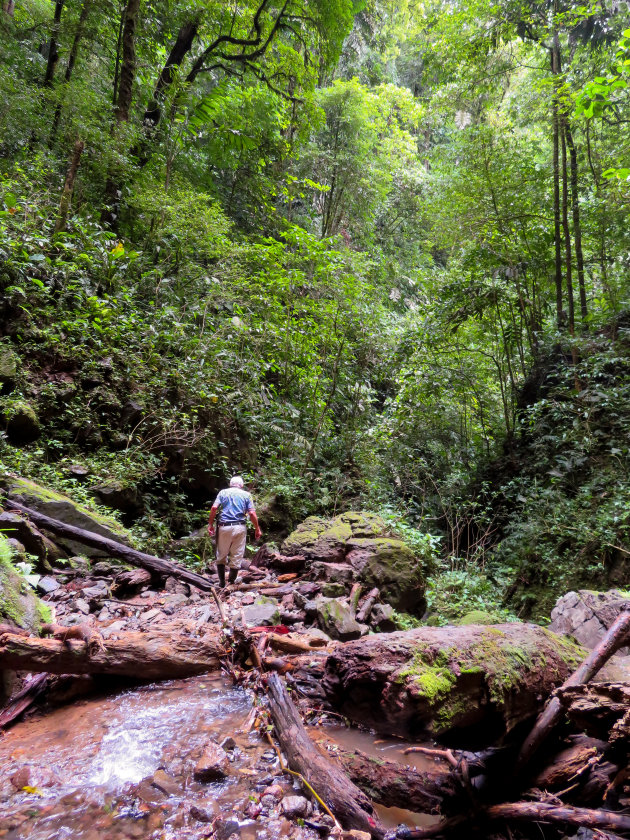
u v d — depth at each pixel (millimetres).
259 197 16969
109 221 10961
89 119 10664
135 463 7770
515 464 11555
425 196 16484
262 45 14867
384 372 13578
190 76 13898
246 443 9906
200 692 3863
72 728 3336
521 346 13281
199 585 6000
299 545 7012
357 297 12289
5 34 11719
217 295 11148
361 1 16812
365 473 11438
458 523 10883
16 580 4371
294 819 2518
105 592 5367
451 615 6688
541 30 11961
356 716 2730
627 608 2730
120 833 2408
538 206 12859
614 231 12031
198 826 2467
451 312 13289
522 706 2607
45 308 8164
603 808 2428
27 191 9148
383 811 2762
